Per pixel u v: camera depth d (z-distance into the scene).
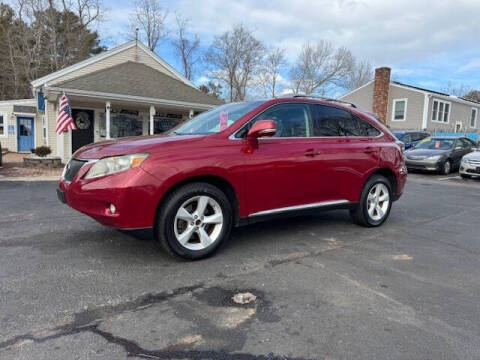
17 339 2.21
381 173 5.16
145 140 3.54
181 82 17.64
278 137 3.99
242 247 4.06
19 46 30.38
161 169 3.20
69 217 5.27
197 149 3.43
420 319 2.57
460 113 30.41
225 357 2.10
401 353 2.17
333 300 2.83
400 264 3.66
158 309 2.63
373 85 29.94
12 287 2.92
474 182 11.47
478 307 2.78
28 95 30.42
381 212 5.14
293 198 4.07
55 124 14.76
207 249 3.60
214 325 2.43
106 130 13.89
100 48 34.81
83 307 2.63
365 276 3.33
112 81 14.22
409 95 27.55
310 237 4.52
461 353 2.18
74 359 2.04
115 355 2.09
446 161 13.35
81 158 3.45
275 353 2.15
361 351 2.18
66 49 31.41
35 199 6.68
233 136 3.70
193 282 3.10
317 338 2.31
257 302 2.77
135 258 3.62
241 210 3.72
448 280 3.29
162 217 3.32
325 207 4.42
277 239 4.40
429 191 9.11
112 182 3.11
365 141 4.82
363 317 2.58
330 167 4.33
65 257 3.62
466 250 4.18
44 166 12.03
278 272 3.37
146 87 14.90
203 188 3.46
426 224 5.41
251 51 38.28
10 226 4.75
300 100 4.30
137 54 17.95
